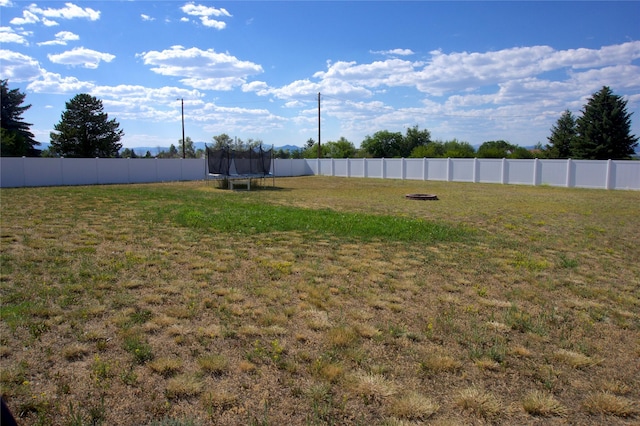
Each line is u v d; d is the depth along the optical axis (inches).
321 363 128.5
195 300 180.9
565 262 263.0
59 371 120.9
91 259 241.1
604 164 878.4
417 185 971.9
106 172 1002.1
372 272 232.4
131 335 144.5
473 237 336.8
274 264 241.1
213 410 105.2
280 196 681.6
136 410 104.3
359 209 516.1
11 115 1732.3
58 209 454.0
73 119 1708.9
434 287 209.8
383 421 102.7
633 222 435.5
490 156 1653.5
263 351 136.1
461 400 111.9
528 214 486.3
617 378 127.6
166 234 320.2
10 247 265.4
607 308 187.0
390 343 145.9
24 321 152.1
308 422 100.4
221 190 780.6
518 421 105.3
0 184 845.2
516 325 163.9
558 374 128.6
